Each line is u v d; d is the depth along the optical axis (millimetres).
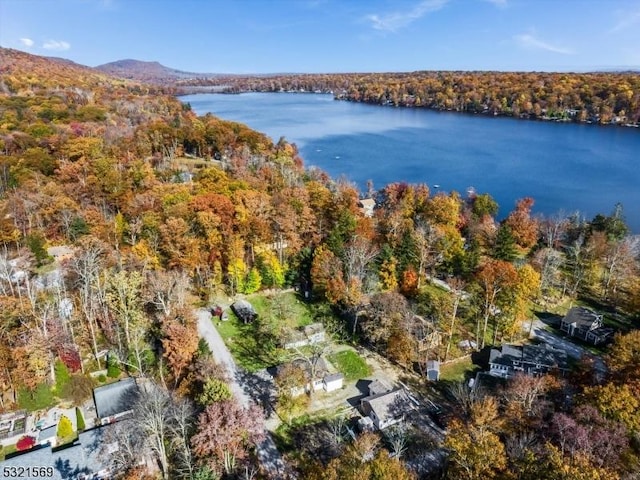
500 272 70188
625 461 38219
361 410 55469
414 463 47688
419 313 73938
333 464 39656
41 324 57719
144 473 43656
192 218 79750
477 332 70062
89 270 63438
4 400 53062
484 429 44344
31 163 106812
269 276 82250
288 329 70438
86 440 45875
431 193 157375
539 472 35875
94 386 55969
